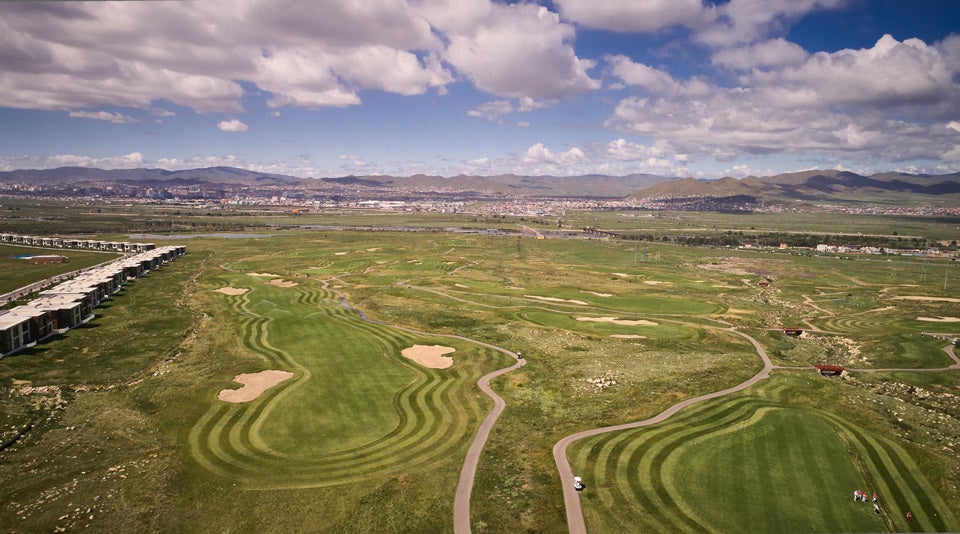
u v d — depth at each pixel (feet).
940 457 184.96
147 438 195.62
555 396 238.89
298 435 198.80
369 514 152.87
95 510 151.64
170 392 235.40
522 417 216.33
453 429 205.26
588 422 210.38
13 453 182.70
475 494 162.40
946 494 162.30
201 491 162.91
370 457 184.14
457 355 294.46
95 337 324.39
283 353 293.64
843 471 173.27
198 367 270.05
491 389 246.68
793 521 147.54
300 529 146.61
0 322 294.05
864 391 254.47
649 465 176.45
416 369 271.28
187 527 146.61
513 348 315.17
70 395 234.99
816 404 232.32
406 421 211.61
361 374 262.06
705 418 212.23
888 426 209.97
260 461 180.75
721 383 257.14
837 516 149.89
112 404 225.15
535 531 145.69
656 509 153.69
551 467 177.27
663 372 271.90
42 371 263.49
